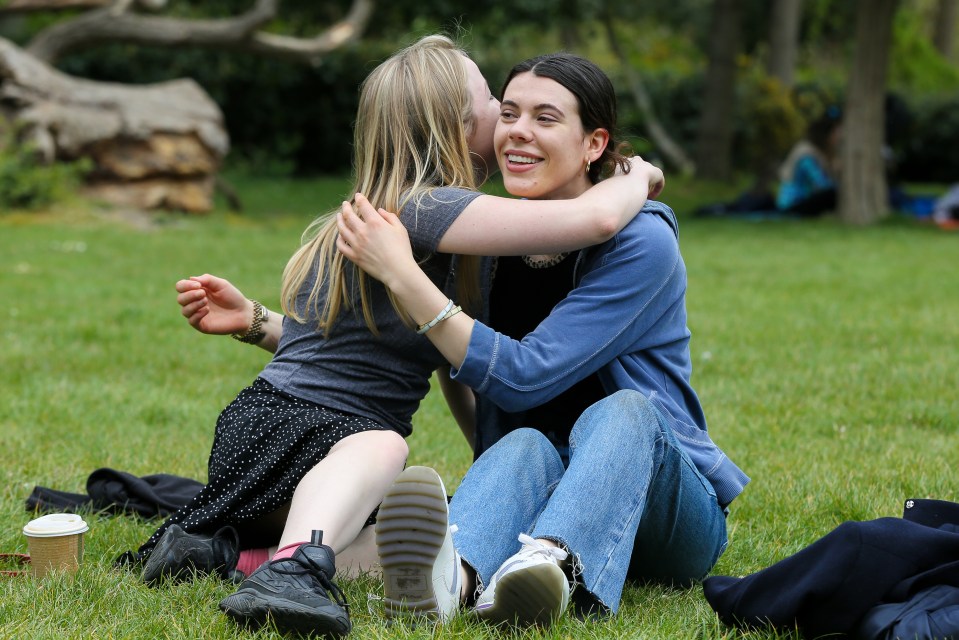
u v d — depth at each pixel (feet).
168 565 20.26
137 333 54.34
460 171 21.13
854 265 88.22
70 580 20.33
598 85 21.01
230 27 114.62
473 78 21.74
